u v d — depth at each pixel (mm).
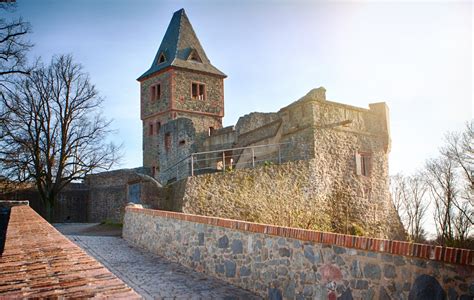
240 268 9695
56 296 2848
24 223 8531
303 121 26078
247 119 33531
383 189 28297
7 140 31500
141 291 9219
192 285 9805
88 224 30812
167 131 39781
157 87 47531
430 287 5738
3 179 32188
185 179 21656
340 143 26531
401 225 28844
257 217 22250
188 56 47594
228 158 35094
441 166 38000
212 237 10938
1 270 3691
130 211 18531
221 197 21703
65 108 35969
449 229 34625
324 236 7438
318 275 7516
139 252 14922
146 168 45594
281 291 8352
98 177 35562
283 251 8406
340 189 26016
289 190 23734
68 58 36344
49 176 34469
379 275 6438
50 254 4461
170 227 13562
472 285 5297
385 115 29219
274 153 27531
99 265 3900
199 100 47094
